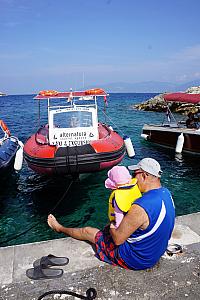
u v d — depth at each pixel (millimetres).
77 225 6961
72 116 9438
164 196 2719
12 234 6570
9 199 8508
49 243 3543
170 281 2859
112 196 2947
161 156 13805
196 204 8133
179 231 3730
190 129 14352
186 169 11586
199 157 13500
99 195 8617
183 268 3041
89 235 3371
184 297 2662
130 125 24828
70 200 8336
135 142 17281
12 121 28312
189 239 3559
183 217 4109
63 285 2838
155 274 2953
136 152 14641
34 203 8211
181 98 14523
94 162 8289
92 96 10797
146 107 38625
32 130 22344
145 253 2783
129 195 2887
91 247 3434
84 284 2838
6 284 2875
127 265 2959
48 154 8258
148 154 14188
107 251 3084
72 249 3404
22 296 2713
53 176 8953
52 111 9414
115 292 2730
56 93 11469
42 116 33125
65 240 3596
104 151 8430
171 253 3256
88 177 9547
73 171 8328
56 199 8453
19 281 2914
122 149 9492
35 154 8539
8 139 12445
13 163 10883
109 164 8664
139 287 2785
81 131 9156
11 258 3283
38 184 9625
